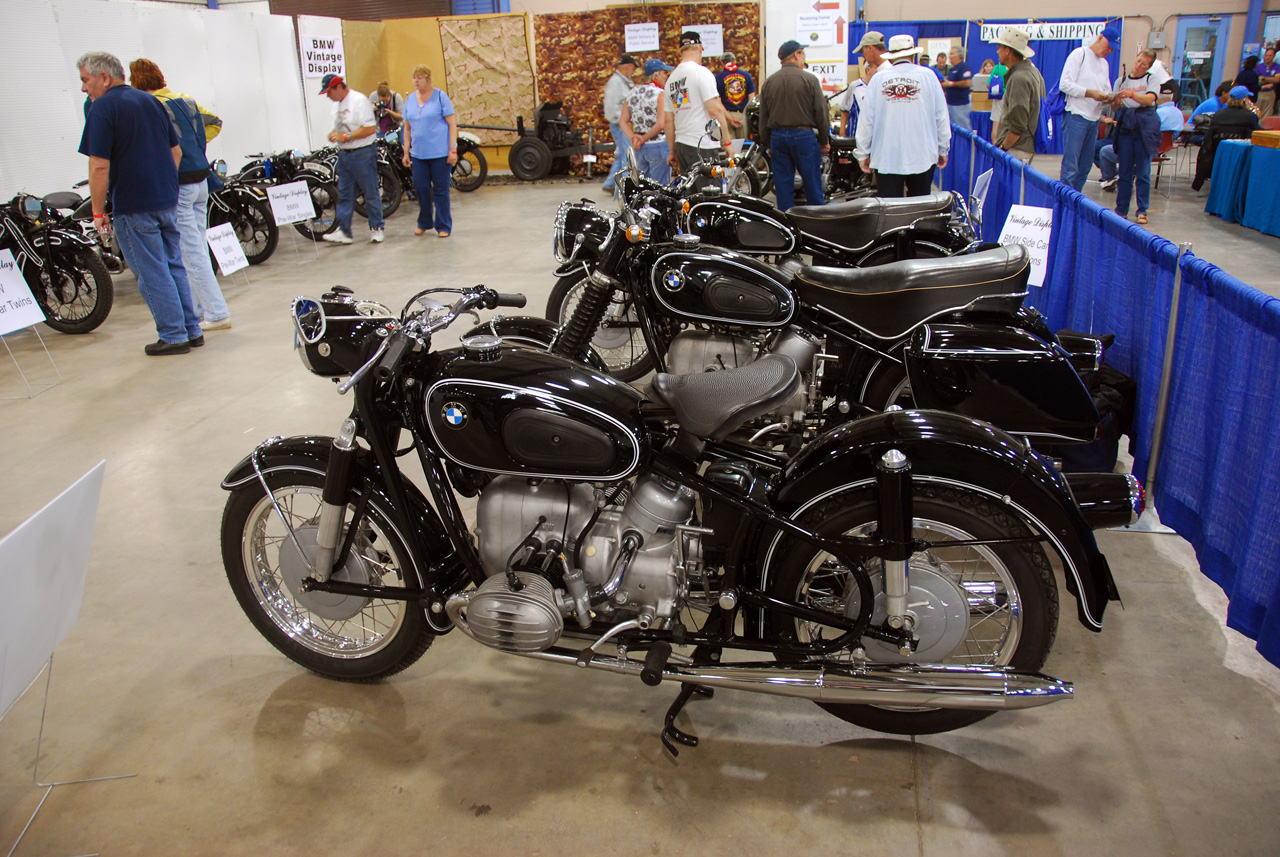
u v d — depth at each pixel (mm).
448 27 12656
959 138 7762
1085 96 7059
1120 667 2283
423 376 2020
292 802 1978
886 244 4270
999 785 1939
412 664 2447
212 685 2387
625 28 12180
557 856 1806
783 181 6844
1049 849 1771
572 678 2375
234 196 7426
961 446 1806
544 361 1956
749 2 12016
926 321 2801
